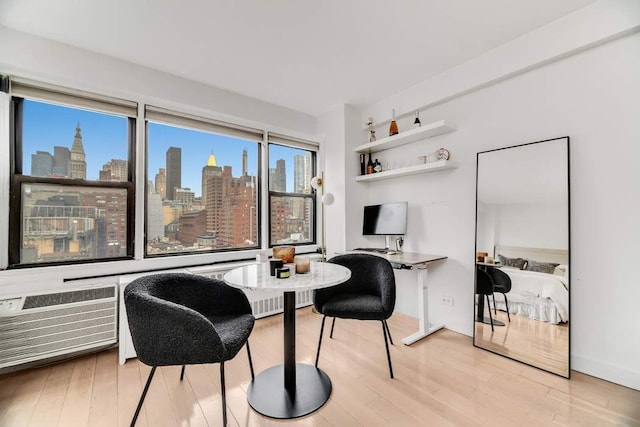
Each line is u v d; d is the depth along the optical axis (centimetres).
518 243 217
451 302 269
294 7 180
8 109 199
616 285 180
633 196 175
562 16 193
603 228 185
